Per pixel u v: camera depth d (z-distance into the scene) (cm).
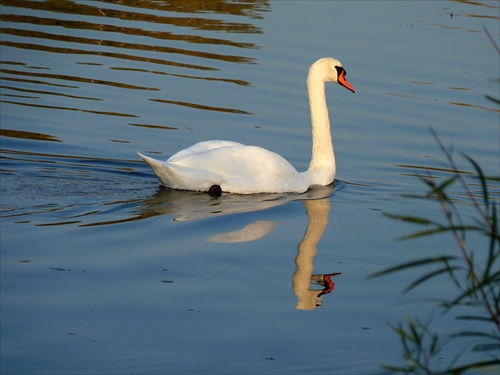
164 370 1010
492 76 2369
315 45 2562
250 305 1195
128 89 2162
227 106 2098
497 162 1862
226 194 1598
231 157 1616
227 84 2236
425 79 2341
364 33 2723
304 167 1817
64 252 1306
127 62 2358
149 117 2002
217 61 2398
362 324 1164
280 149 1894
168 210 1495
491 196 1700
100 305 1160
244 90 2202
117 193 1564
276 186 1642
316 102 1780
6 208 1448
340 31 2733
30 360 1019
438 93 2244
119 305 1164
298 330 1133
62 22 2698
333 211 1588
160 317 1141
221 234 1423
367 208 1616
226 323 1139
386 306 1223
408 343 1098
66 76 2228
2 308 1136
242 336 1108
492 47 2620
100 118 1973
